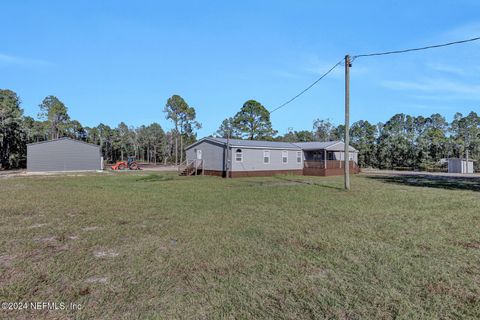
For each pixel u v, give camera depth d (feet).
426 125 196.24
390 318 9.38
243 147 77.30
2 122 131.23
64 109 206.49
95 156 110.73
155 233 19.77
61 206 30.22
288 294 11.00
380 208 29.27
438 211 27.86
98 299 10.68
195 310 9.86
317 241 17.84
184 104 190.29
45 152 101.81
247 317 9.43
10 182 59.41
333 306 10.11
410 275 12.75
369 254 15.51
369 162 144.56
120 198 35.88
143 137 228.43
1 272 13.28
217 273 13.02
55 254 15.72
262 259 14.75
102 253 15.90
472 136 140.67
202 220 23.65
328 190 45.27
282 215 25.64
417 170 128.16
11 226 21.85
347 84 45.65
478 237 18.84
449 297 10.75
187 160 86.84
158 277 12.62
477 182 63.46
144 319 9.30
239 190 44.78
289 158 90.07
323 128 196.95
